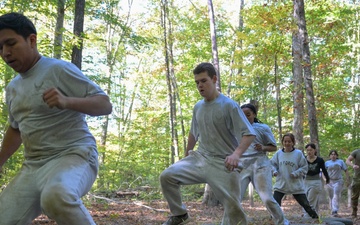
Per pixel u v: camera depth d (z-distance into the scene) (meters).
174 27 26.20
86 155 3.00
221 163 5.04
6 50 2.88
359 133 24.80
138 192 15.60
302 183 8.66
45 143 3.00
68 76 2.96
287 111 23.30
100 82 15.90
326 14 17.70
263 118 24.28
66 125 3.01
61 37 11.60
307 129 21.59
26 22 2.93
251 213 11.66
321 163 10.12
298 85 17.92
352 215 11.17
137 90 30.70
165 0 25.09
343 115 24.77
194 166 5.15
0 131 10.01
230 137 5.06
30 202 3.00
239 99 22.66
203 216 10.84
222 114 4.97
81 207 2.75
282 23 17.55
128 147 24.27
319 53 20.31
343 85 23.38
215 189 5.05
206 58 26.14
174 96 26.62
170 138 27.84
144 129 25.73
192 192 17.45
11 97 3.11
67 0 12.30
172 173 5.09
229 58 25.31
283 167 8.66
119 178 18.62
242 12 18.83
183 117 27.25
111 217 9.73
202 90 5.05
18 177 3.04
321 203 16.23
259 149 6.76
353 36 23.03
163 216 10.36
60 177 2.78
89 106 2.81
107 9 15.71
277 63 19.52
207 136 5.11
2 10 10.96
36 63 3.01
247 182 6.68
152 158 26.09
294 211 13.20
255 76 20.52
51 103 2.63
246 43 19.27
